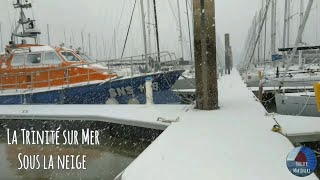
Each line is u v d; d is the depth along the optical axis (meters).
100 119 7.97
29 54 11.45
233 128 5.64
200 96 7.77
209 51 7.57
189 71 16.50
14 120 9.37
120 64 12.46
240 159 4.04
